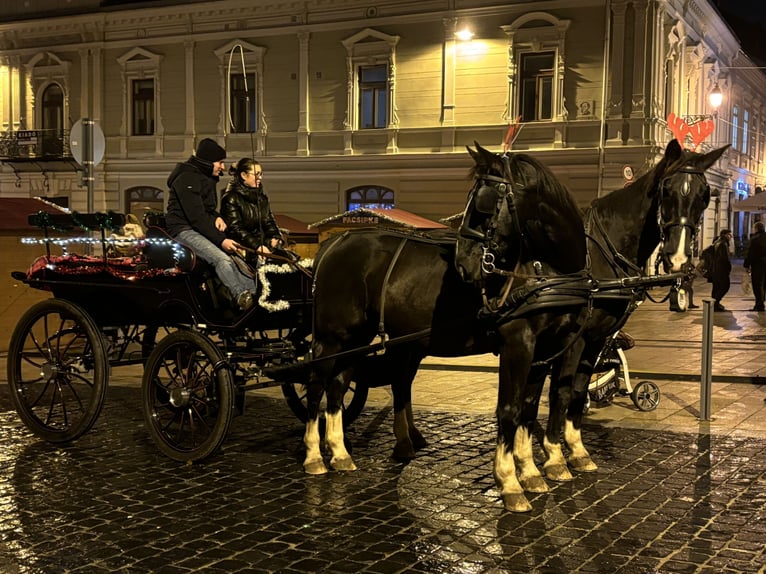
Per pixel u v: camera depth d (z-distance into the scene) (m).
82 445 7.85
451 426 8.70
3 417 9.09
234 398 7.07
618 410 9.43
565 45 24.91
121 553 5.17
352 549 5.23
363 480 6.73
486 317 6.10
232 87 29.02
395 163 27.12
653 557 5.10
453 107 26.33
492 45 25.70
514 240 5.82
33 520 5.77
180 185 7.48
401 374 7.32
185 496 6.30
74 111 31.19
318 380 7.01
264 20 28.39
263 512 5.93
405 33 26.73
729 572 4.88
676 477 6.76
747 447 7.75
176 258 7.56
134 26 30.02
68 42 31.08
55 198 31.95
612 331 6.79
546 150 25.19
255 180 7.75
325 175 28.14
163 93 29.81
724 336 16.05
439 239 6.73
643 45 24.11
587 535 5.47
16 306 13.97
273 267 7.38
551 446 6.77
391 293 6.72
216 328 7.45
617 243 6.78
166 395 8.95
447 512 5.93
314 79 28.02
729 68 36.31
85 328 7.89
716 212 35.50
